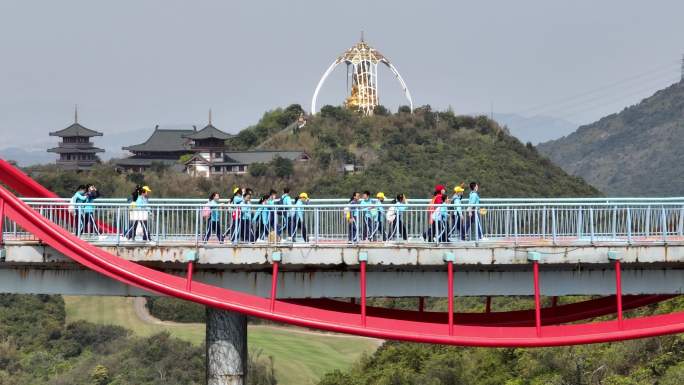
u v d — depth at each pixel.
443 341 58.34
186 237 65.94
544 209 64.44
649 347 106.06
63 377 176.75
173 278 59.22
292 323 58.78
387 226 65.12
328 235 67.94
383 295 62.28
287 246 60.41
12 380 175.00
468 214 65.00
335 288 62.09
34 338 197.50
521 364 119.19
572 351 113.31
